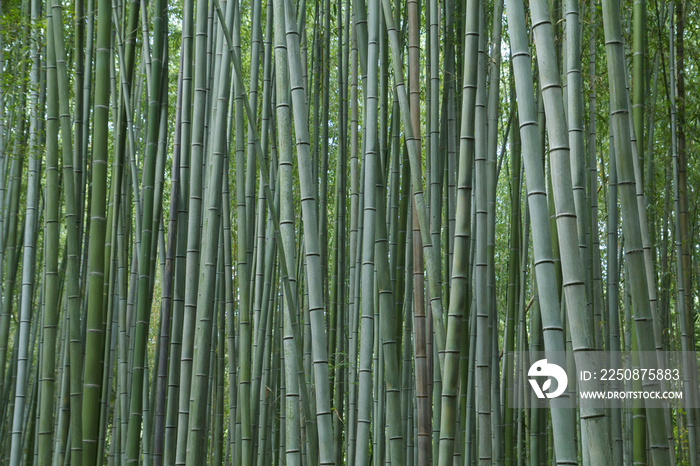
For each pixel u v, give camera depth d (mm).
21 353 4012
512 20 1685
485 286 2430
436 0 3121
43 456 2812
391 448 2275
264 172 2371
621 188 1896
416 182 2309
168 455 2885
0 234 5227
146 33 3605
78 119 3258
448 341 2066
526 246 4289
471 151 2092
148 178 3055
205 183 3760
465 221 2084
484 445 2324
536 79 4027
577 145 2131
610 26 1920
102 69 2684
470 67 2096
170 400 2898
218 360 4668
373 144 2455
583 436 2244
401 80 2336
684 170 4297
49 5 2961
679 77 4461
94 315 2580
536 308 3512
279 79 2238
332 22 6188
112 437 4449
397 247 3465
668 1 4488
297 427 2262
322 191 4602
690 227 5266
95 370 2562
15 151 5348
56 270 2895
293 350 2293
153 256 3395
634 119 2977
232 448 3689
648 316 1866
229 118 3924
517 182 4016
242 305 2934
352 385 3783
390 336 2340
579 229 2865
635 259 1865
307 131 2195
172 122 6938
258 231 3539
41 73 4988
